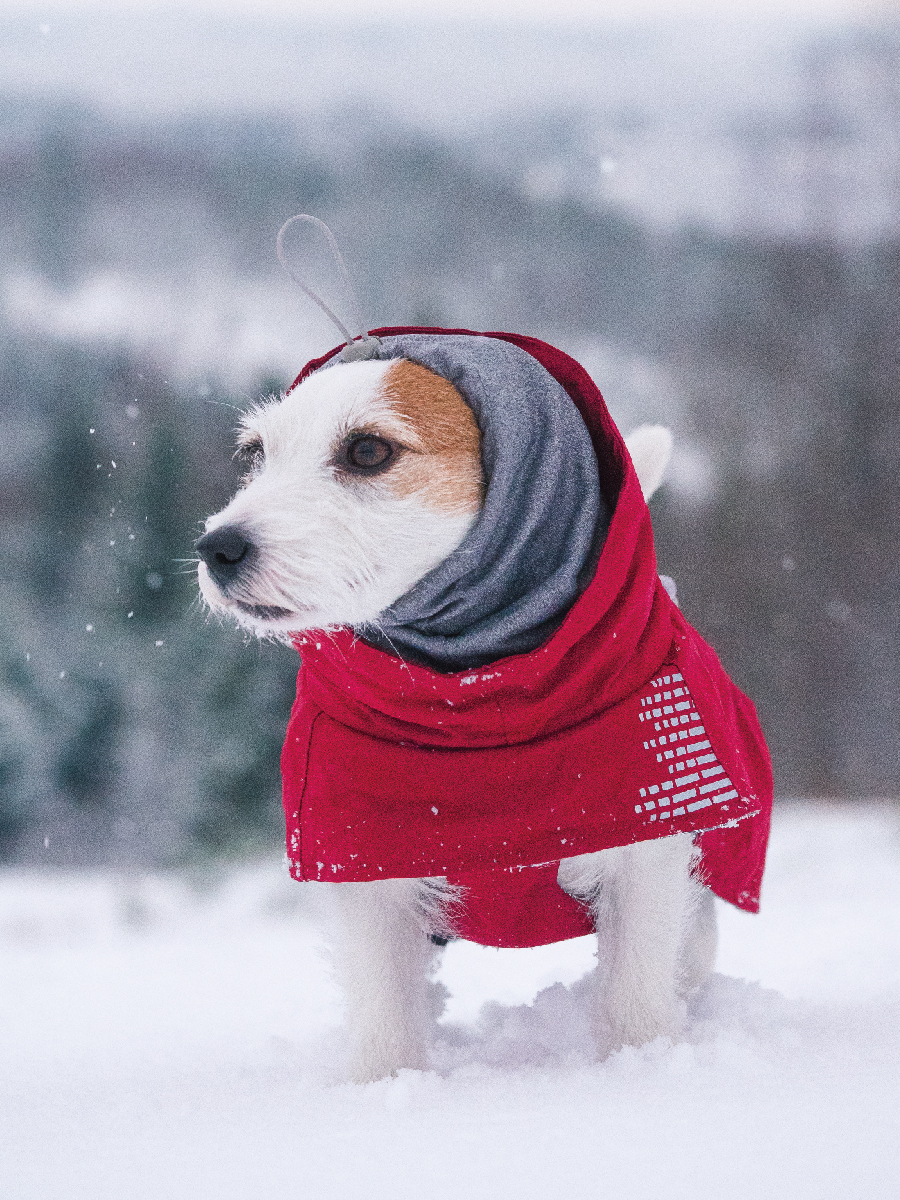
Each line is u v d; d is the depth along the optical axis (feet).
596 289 102.17
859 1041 8.01
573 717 8.32
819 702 76.84
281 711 42.88
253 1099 7.80
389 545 8.06
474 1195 5.39
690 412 86.07
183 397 50.57
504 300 103.86
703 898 10.53
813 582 78.69
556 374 8.95
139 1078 9.17
